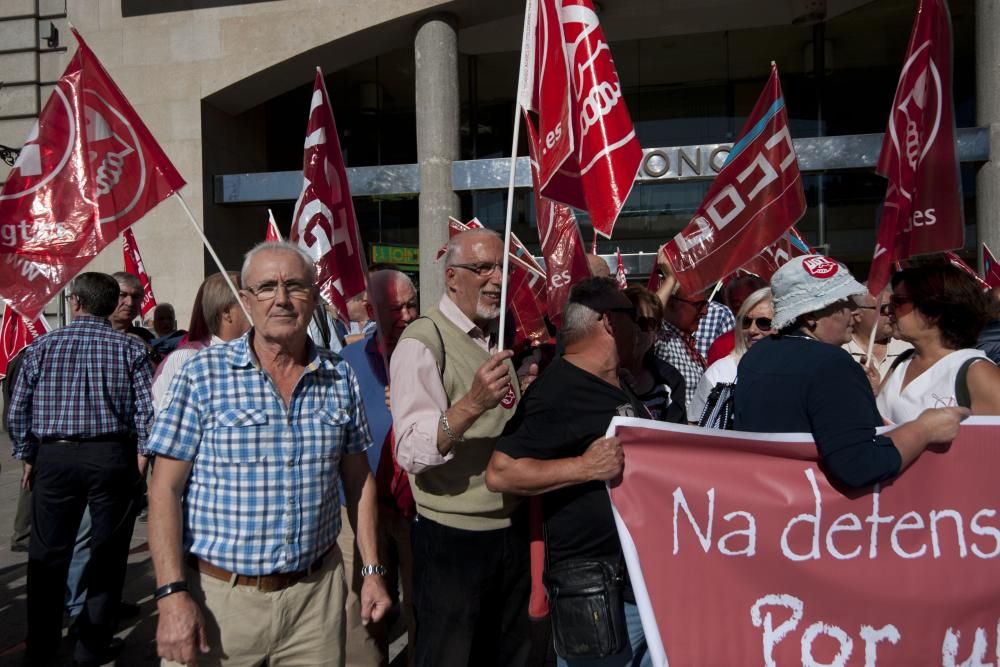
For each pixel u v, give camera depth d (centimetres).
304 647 251
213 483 240
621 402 263
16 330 670
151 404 416
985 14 1191
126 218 354
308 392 251
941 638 269
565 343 272
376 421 373
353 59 1438
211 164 1424
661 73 1534
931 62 388
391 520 367
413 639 369
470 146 1606
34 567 411
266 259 245
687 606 259
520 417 264
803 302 266
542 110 306
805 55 1488
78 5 1412
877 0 1379
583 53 287
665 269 468
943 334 310
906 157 392
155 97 1397
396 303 382
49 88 1408
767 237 441
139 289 538
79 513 414
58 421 402
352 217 387
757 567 263
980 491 271
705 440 260
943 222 387
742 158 450
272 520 241
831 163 1307
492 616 300
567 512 263
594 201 282
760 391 263
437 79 1331
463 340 298
